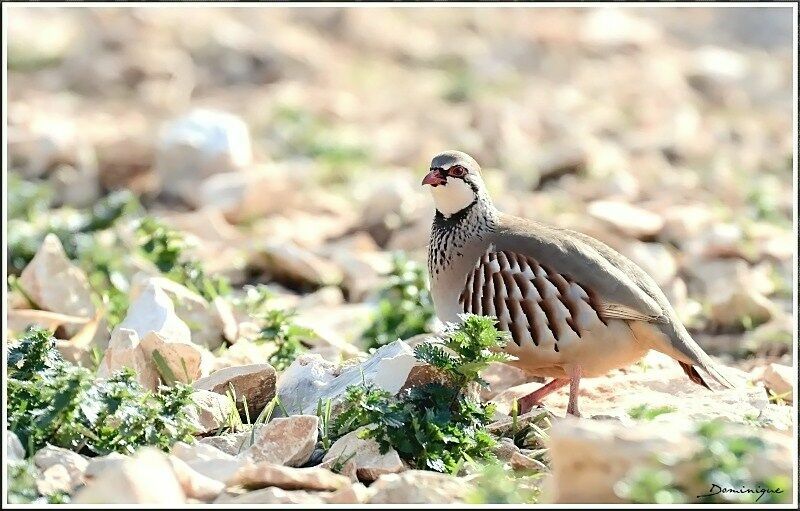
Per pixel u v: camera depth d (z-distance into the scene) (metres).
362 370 9.19
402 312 12.27
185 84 28.33
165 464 7.11
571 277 9.48
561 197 19.38
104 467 7.57
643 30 33.72
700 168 22.38
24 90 27.58
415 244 17.47
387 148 23.52
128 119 25.66
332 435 8.66
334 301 14.75
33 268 11.85
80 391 8.04
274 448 8.15
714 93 29.08
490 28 34.62
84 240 14.72
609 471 6.93
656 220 16.86
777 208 19.31
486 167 22.30
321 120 25.95
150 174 21.14
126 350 9.52
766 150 23.95
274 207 19.11
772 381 10.40
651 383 10.28
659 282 14.54
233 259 15.59
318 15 34.28
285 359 10.85
